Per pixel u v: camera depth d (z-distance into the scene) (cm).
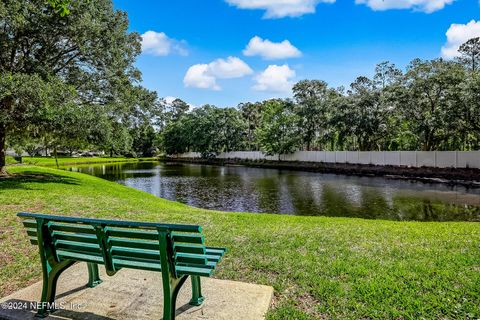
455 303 322
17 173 1803
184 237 272
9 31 1354
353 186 2311
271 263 453
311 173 3531
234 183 2603
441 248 514
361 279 386
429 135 3089
